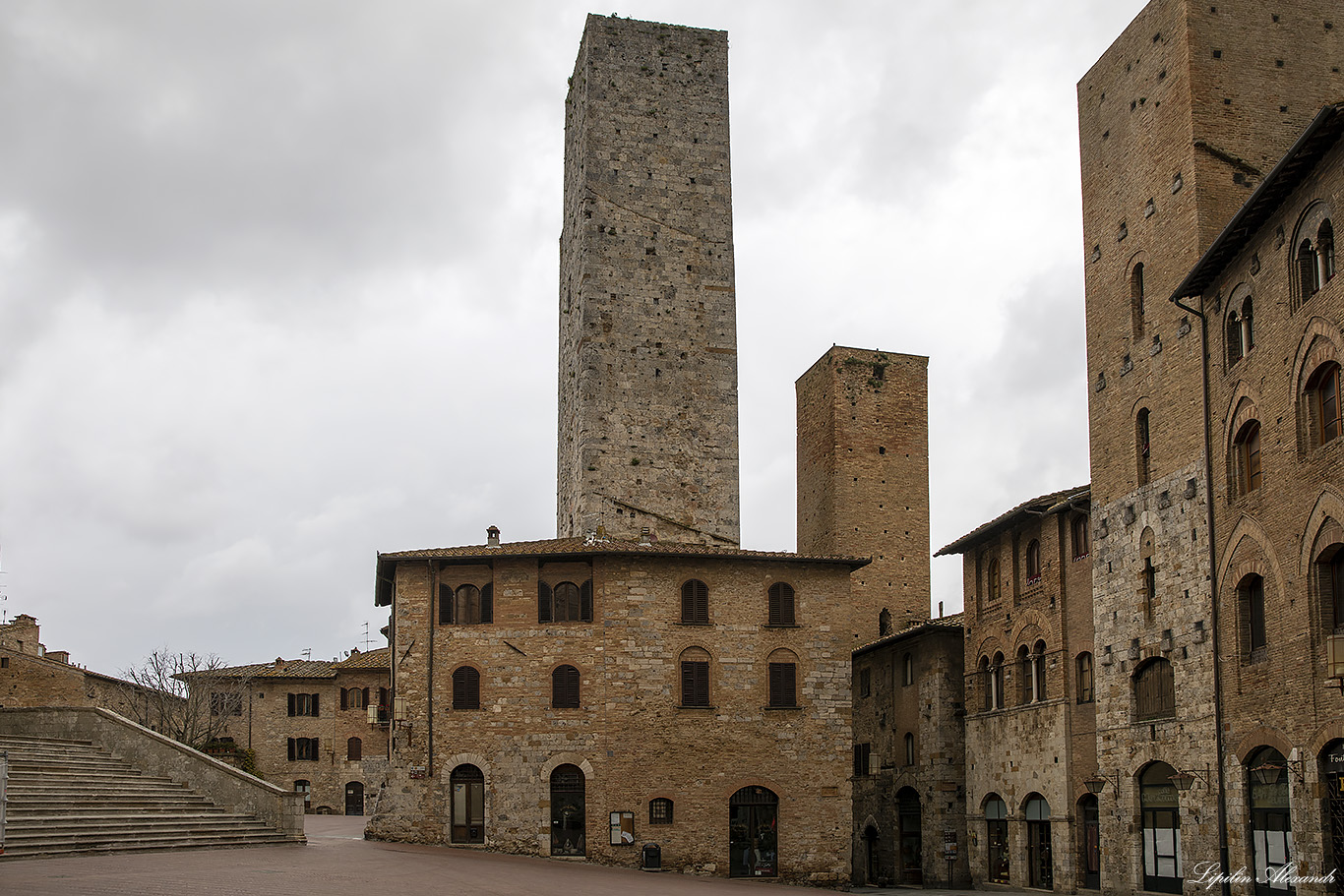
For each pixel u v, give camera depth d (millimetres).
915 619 77500
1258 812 37969
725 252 74062
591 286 71688
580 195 74125
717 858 56312
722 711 57906
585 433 69875
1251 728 38094
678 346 72188
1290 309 35750
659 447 70625
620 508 69312
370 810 82750
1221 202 44250
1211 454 41406
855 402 79750
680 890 42750
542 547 60281
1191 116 44812
